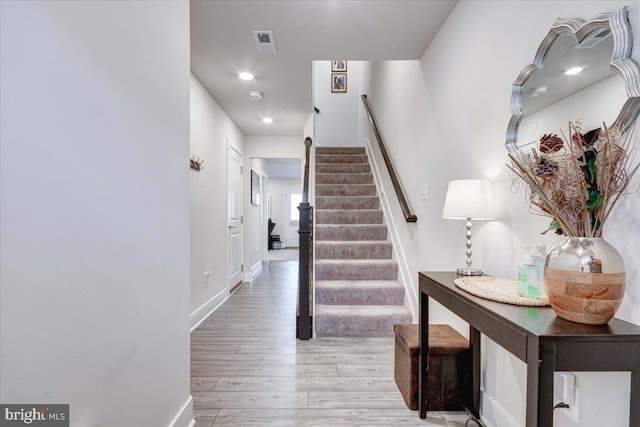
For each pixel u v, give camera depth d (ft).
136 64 3.82
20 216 2.32
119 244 3.45
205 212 10.96
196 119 10.14
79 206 2.88
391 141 12.46
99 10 3.16
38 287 2.46
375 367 7.32
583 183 3.09
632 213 3.08
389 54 8.68
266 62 9.05
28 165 2.38
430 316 8.20
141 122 3.92
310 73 9.72
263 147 16.96
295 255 29.40
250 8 6.72
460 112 6.47
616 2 3.23
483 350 5.56
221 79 10.12
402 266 10.30
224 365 7.40
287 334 9.34
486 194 5.09
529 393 2.78
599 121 3.39
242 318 10.83
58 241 2.64
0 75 2.17
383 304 9.94
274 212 37.22
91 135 3.03
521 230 4.61
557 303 3.12
